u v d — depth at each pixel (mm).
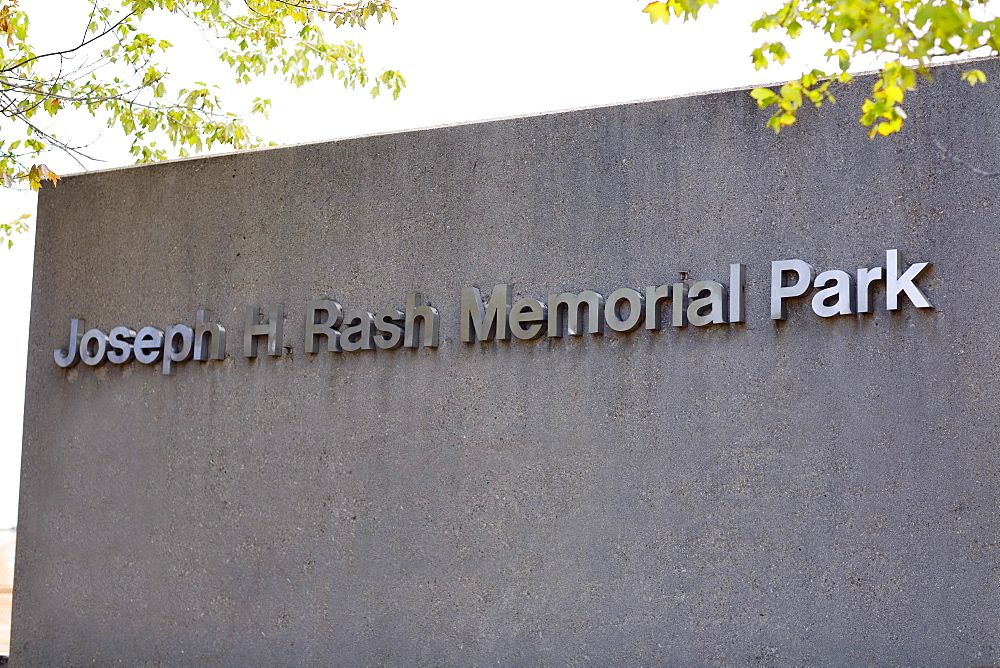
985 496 5539
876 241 5902
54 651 7660
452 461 6727
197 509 7387
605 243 6531
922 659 5562
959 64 5863
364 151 7273
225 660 7156
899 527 5684
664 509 6180
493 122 6930
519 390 6613
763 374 6055
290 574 7062
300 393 7203
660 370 6289
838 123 6074
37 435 7953
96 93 9117
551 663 6324
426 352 6887
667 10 5090
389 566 6805
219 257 7590
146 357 7629
